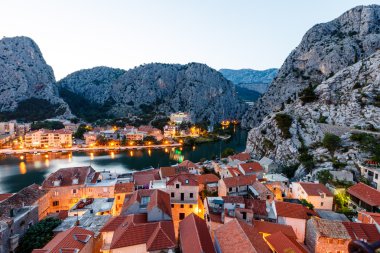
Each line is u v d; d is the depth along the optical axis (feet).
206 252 112.06
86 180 254.88
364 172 267.59
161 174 288.10
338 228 152.66
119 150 605.73
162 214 152.46
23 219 168.86
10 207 175.42
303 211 178.50
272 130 432.25
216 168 347.15
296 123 415.64
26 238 157.69
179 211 201.26
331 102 438.40
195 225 135.95
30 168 440.45
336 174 267.80
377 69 435.94
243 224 142.20
